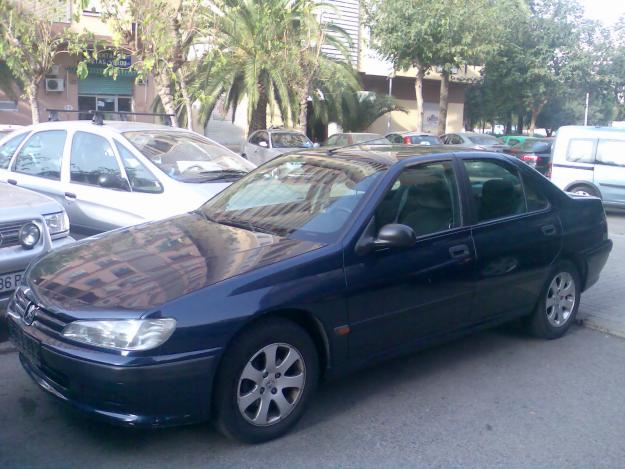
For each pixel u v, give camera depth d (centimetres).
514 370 548
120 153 739
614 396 503
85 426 430
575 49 3178
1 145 861
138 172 722
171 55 1130
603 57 3259
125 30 1127
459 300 510
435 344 506
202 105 2045
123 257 440
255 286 397
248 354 396
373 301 451
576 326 669
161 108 2188
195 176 732
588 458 410
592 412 475
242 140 2664
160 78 1148
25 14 1377
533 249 568
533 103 3403
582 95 3416
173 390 371
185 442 413
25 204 591
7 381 495
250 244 446
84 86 2286
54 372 389
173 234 482
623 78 3281
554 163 1562
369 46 2742
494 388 511
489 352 588
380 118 3297
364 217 457
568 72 3170
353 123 2830
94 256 449
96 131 766
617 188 1471
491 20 2614
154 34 1101
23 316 416
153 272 411
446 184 522
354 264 441
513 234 552
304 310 416
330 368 440
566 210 612
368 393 495
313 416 455
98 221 737
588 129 1523
